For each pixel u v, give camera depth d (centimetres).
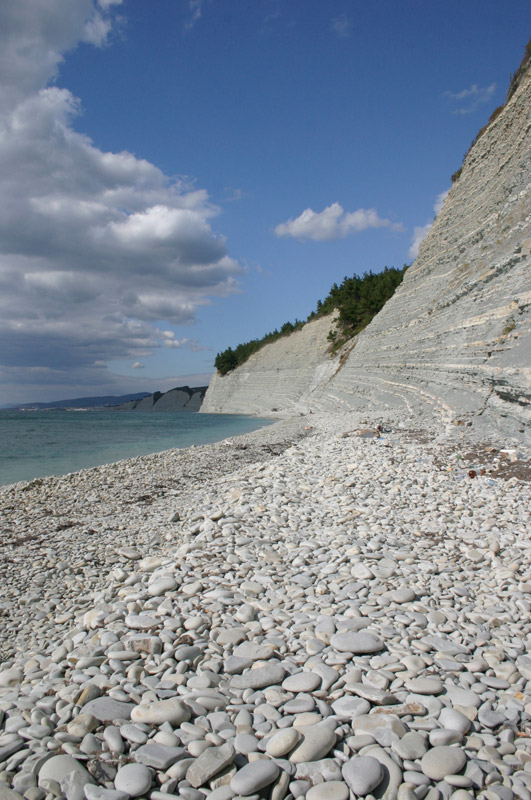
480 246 2938
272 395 8788
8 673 439
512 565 630
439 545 733
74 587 708
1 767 310
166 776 301
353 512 894
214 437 3944
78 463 2480
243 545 723
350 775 292
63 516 1225
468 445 1655
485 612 513
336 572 617
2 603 658
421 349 3238
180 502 1258
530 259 2238
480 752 317
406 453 1558
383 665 409
